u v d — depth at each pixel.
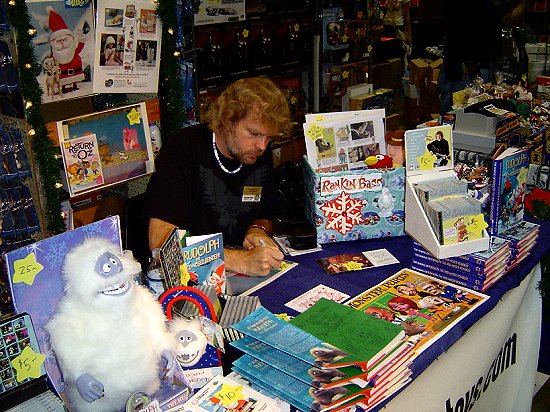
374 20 5.60
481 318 1.71
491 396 1.99
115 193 3.35
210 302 1.32
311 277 1.84
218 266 1.62
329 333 1.33
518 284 1.87
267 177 2.22
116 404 1.10
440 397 1.60
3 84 2.38
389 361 1.28
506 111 2.37
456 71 4.41
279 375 1.24
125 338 1.07
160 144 3.08
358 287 1.77
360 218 2.08
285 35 4.20
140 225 2.14
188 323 1.28
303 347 1.25
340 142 2.09
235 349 1.38
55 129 2.59
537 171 2.70
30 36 2.34
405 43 6.22
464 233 1.77
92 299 1.05
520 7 3.93
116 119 2.78
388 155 2.12
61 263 1.20
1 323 1.01
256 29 3.99
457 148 2.35
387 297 1.69
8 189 2.55
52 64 2.49
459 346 1.64
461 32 4.27
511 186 1.93
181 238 1.53
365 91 4.92
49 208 2.58
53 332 1.07
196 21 3.57
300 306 1.67
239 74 3.93
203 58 3.69
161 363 1.17
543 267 2.39
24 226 2.59
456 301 1.67
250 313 1.44
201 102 3.76
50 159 2.51
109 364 1.06
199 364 1.27
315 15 4.36
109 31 2.64
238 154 1.99
